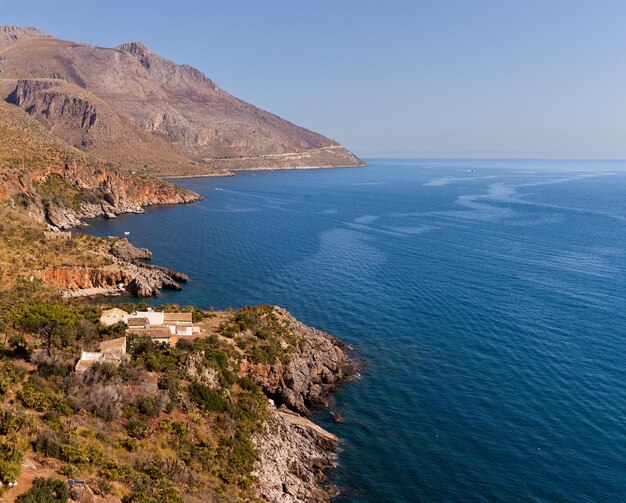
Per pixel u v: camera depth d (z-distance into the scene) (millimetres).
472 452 56906
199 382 57531
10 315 64062
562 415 62750
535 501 49719
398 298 106062
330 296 108062
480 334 87000
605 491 50656
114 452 40594
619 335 85562
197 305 104562
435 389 70000
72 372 50625
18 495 30438
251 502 43656
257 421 56844
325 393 70250
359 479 53312
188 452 45562
